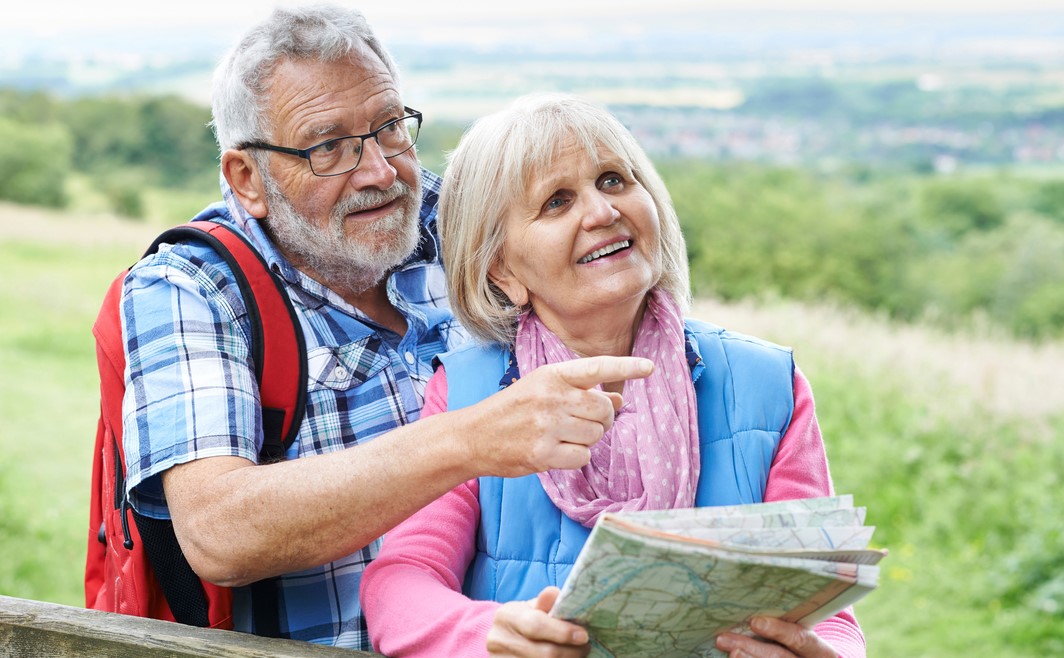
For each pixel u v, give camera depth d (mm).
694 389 1397
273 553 1404
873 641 4188
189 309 1626
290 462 1432
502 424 1213
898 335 8547
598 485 1373
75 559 5180
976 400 6355
